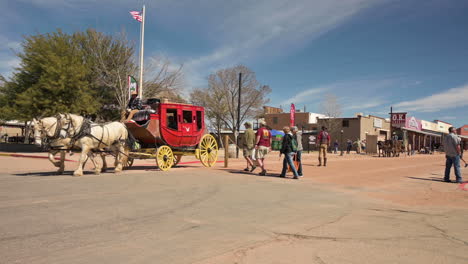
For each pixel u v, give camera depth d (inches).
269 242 152.1
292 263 125.3
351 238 161.0
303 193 305.1
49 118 375.6
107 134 419.8
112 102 1117.1
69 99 903.7
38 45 936.9
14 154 775.1
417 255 136.9
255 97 1777.8
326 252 139.0
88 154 413.1
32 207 217.0
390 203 265.3
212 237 158.2
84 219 188.1
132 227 173.3
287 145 423.2
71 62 917.2
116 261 123.8
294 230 173.8
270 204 247.0
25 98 863.7
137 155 466.3
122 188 306.5
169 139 494.0
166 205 233.5
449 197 298.7
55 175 401.4
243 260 127.6
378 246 148.8
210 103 1808.6
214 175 431.8
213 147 578.9
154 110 489.1
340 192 318.3
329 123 1985.7
